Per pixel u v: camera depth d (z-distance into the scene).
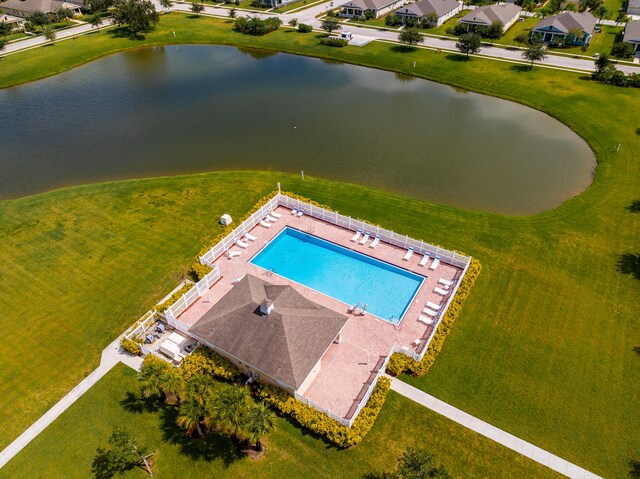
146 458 27.38
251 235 44.72
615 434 28.31
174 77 88.88
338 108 74.62
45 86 85.88
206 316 32.50
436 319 35.28
